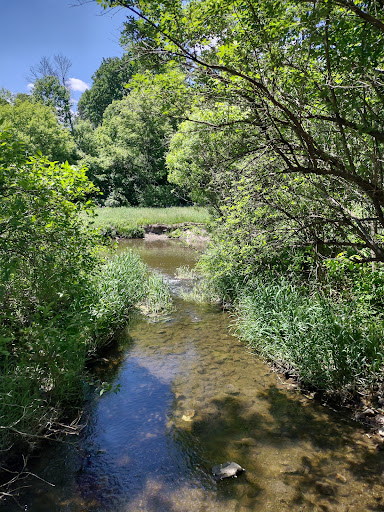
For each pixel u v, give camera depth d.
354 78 3.04
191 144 6.72
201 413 4.61
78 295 4.96
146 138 34.81
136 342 6.91
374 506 3.12
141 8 2.72
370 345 4.72
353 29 2.89
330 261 4.87
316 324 5.21
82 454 3.85
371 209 4.11
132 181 39.12
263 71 3.11
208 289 9.98
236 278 8.76
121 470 3.62
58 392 4.42
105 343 6.62
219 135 4.56
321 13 2.30
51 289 4.59
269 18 2.79
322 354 5.02
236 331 7.39
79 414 4.51
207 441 4.07
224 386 5.26
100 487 3.39
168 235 22.42
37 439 3.86
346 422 4.34
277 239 5.13
